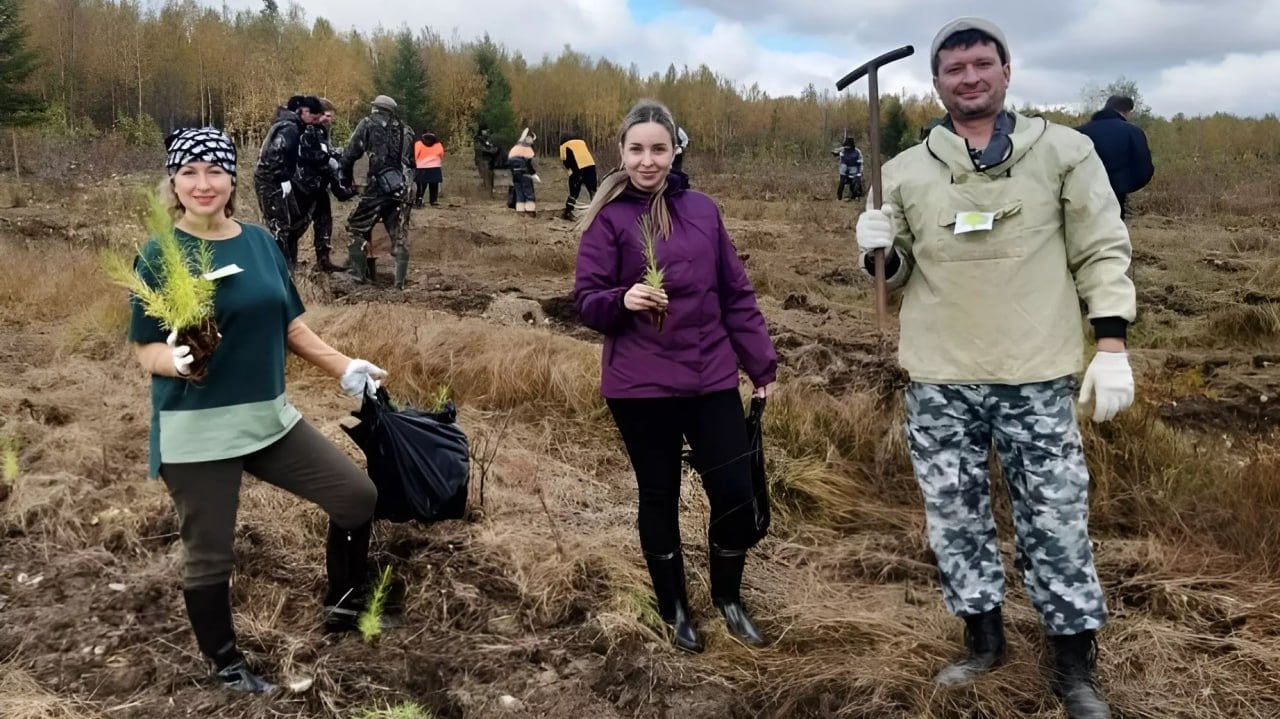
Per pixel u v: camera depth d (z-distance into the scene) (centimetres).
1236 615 336
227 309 266
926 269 285
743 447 306
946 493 289
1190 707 285
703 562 379
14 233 1137
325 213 959
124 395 559
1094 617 273
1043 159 271
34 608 329
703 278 300
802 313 863
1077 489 274
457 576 356
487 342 635
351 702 282
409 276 1038
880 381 589
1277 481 431
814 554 406
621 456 512
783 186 2717
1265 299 898
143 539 380
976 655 297
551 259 1145
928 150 285
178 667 293
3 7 3164
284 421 285
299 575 358
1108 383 259
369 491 300
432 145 1889
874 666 300
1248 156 3161
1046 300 273
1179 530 423
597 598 345
